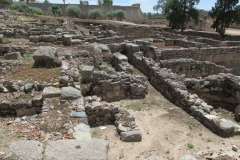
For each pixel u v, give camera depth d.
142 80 10.05
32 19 33.00
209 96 10.70
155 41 25.00
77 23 41.06
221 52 18.56
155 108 8.71
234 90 10.15
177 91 8.92
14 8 44.28
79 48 14.80
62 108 5.80
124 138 6.12
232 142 6.27
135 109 8.61
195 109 7.77
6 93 6.97
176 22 42.41
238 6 38.16
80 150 3.78
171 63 13.92
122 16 59.38
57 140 4.07
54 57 9.67
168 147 6.02
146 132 6.80
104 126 6.99
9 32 17.77
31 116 6.30
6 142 4.46
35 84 7.30
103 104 7.25
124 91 9.70
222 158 5.16
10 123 5.64
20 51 12.69
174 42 22.64
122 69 11.79
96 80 9.34
